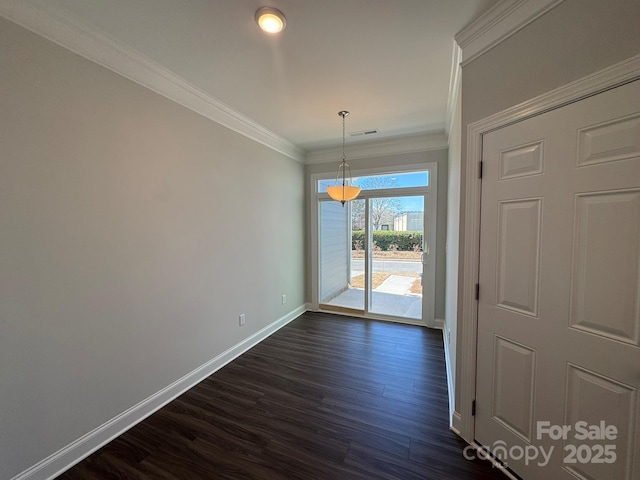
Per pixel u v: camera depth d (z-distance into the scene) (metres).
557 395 1.27
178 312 2.31
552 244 1.27
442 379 2.50
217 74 2.14
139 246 1.99
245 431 1.87
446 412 2.05
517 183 1.41
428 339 3.42
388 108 2.79
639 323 1.01
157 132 2.11
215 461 1.62
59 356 1.56
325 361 2.86
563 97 1.19
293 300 4.20
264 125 3.26
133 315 1.96
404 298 4.08
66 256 1.58
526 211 1.37
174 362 2.27
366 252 4.25
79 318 1.65
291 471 1.55
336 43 1.77
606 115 1.07
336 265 4.51
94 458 1.65
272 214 3.62
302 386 2.40
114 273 1.83
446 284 3.45
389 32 1.67
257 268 3.34
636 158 1.00
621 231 1.05
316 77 2.20
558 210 1.24
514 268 1.44
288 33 1.67
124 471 1.56
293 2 1.42
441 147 3.64
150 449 1.72
